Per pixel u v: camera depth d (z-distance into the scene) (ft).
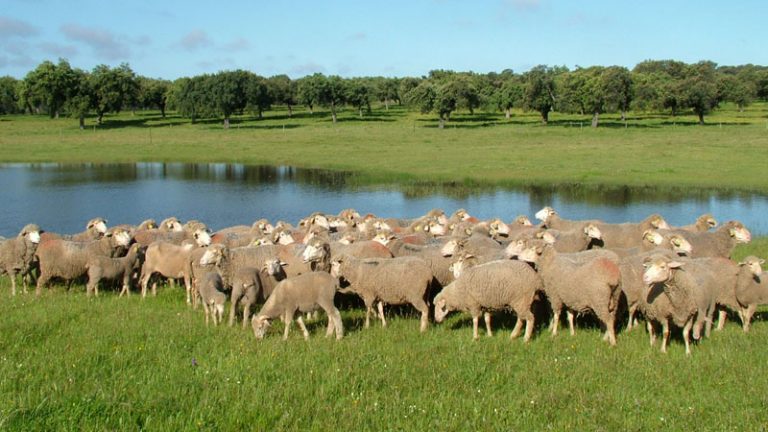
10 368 34.83
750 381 33.86
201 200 140.15
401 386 33.45
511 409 30.83
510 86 394.32
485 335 43.50
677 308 38.17
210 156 228.63
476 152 225.35
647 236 55.88
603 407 31.17
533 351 39.40
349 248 53.67
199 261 50.72
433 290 53.21
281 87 483.51
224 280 50.65
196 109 379.55
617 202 132.57
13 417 28.60
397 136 290.76
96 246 56.44
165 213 124.26
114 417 29.32
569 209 125.18
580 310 41.91
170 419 29.01
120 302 52.31
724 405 31.24
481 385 33.91
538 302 46.85
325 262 49.62
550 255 43.09
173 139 290.35
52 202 134.62
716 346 40.06
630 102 329.72
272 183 167.84
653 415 30.35
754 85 449.89
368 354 38.40
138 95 428.56
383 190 153.79
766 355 37.81
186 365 36.14
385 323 46.09
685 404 31.48
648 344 40.78
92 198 141.08
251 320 45.44
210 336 42.22
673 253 45.37
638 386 33.78
